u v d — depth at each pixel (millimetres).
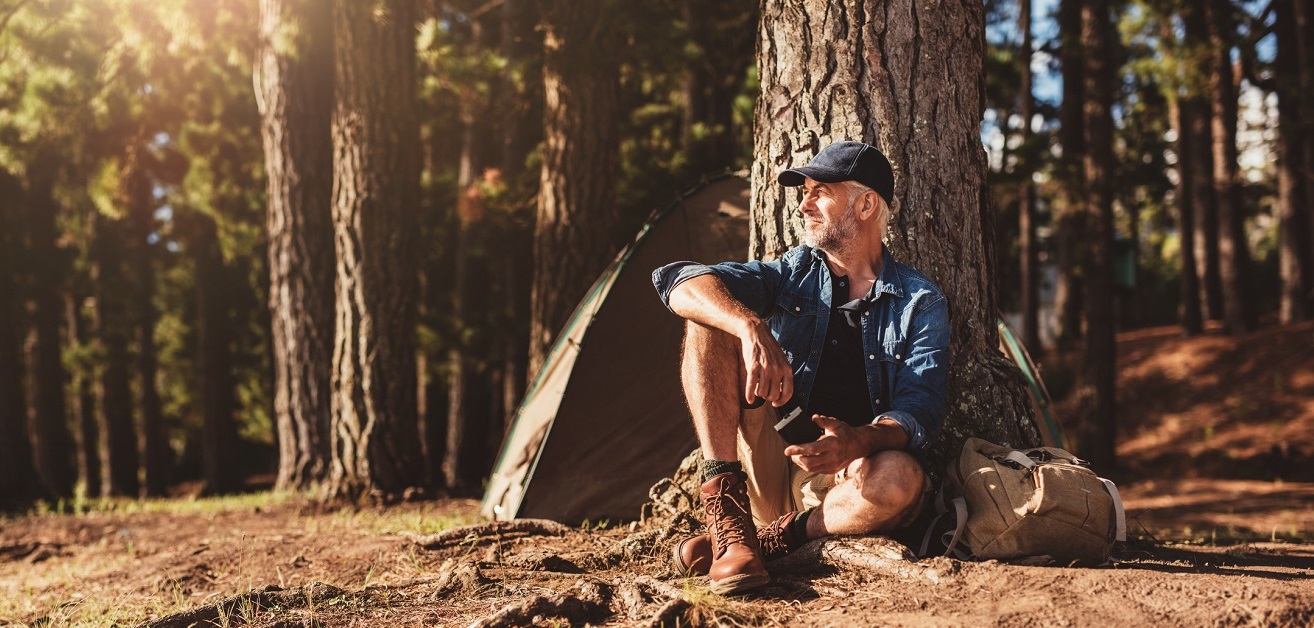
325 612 2570
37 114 9680
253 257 20172
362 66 7363
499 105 9617
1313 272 17062
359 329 7289
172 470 27578
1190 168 18531
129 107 10656
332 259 8727
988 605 2115
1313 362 14719
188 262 22562
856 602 2238
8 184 16641
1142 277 25469
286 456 8617
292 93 8656
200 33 8789
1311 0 14828
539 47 9008
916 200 3240
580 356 4898
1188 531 6422
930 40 3301
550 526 3828
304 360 8562
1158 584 2219
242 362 20938
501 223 10648
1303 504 8930
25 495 14516
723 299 2434
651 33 8070
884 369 2646
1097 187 13609
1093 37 13680
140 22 8953
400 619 2475
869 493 2467
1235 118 17344
